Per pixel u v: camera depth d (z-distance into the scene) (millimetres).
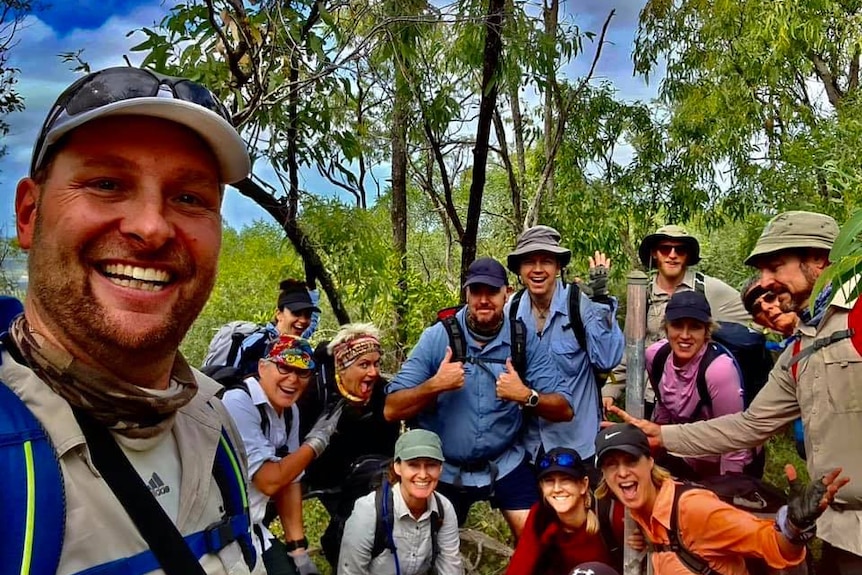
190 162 914
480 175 5188
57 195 863
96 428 852
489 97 4941
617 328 3453
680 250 3824
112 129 867
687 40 8289
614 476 2615
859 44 6766
